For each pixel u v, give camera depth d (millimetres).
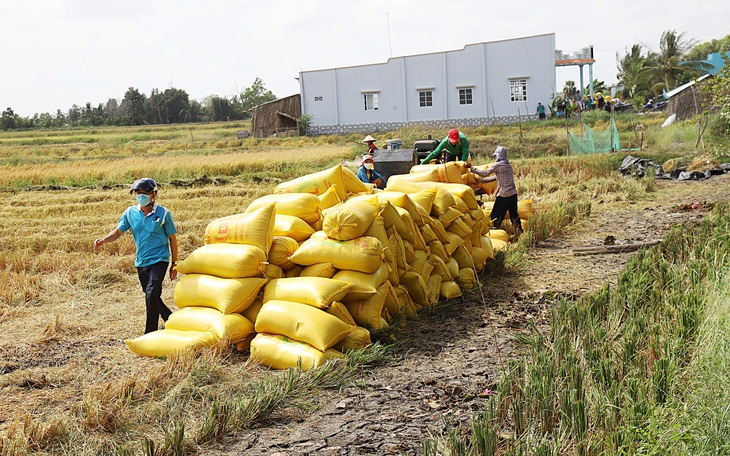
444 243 8688
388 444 4625
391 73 51062
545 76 48062
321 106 52875
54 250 12555
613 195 17109
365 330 6613
